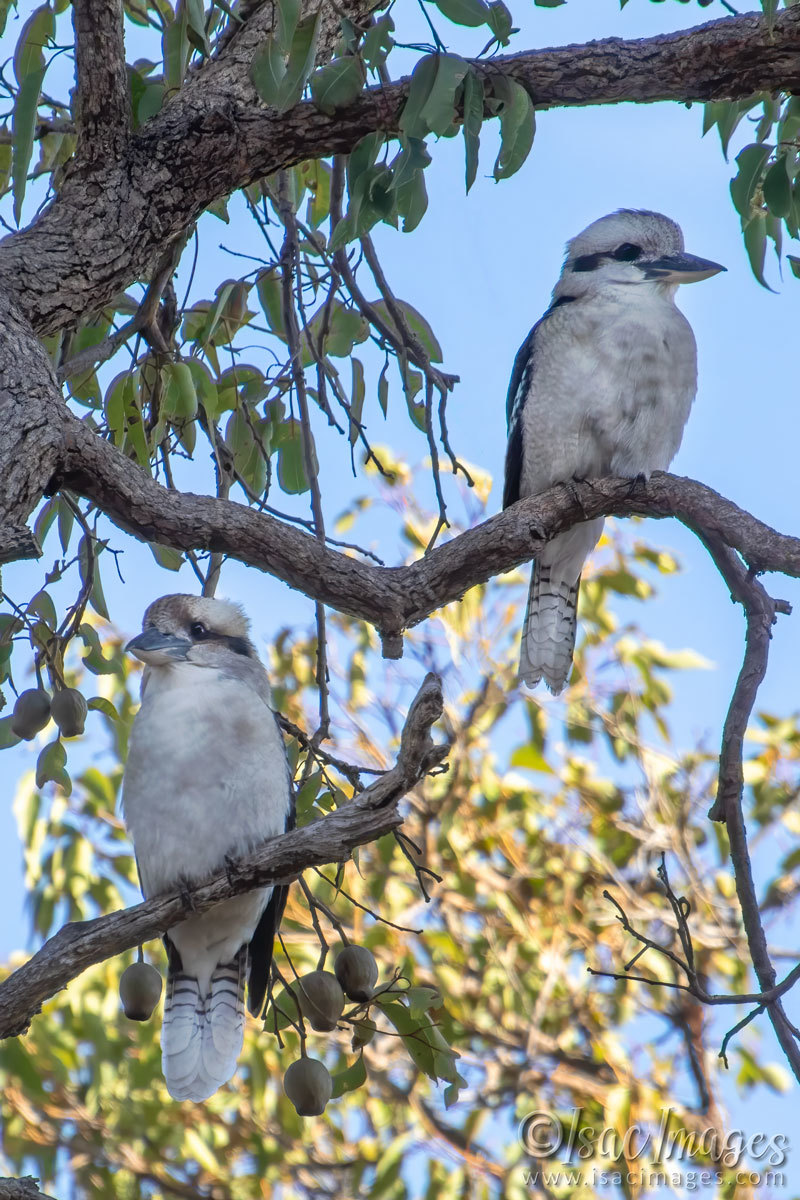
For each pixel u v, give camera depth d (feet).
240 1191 41.52
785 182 22.91
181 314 26.61
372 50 20.98
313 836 19.79
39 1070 37.65
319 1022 21.27
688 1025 46.11
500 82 21.63
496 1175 40.98
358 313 28.91
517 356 34.04
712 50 22.15
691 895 47.34
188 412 24.67
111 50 21.66
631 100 22.86
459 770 47.11
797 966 17.65
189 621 26.58
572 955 47.85
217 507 21.62
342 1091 21.65
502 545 23.95
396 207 21.56
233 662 26.53
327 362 28.55
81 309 21.95
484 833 47.57
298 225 27.04
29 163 21.21
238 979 25.77
